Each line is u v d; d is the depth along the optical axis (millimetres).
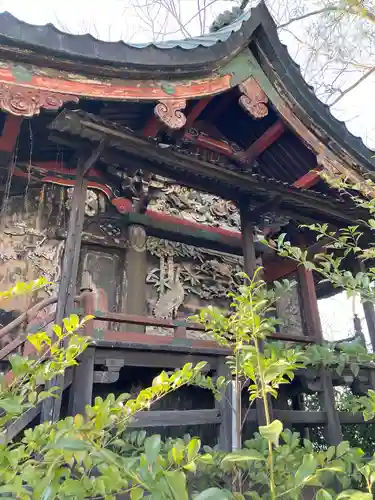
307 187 5652
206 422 4090
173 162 4230
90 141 4070
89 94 3951
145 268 6363
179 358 4238
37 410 3283
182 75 4445
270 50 5066
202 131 6512
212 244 7102
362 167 5531
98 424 1633
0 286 5188
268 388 2045
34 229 5613
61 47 3717
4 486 1505
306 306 5949
